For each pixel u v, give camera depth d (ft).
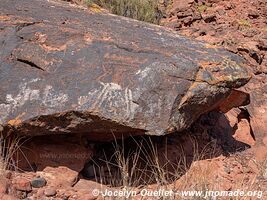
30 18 13.61
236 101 14.43
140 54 12.34
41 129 11.25
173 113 11.46
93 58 12.13
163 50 12.72
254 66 20.15
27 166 11.77
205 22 24.39
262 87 18.44
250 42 21.93
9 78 11.69
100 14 16.28
